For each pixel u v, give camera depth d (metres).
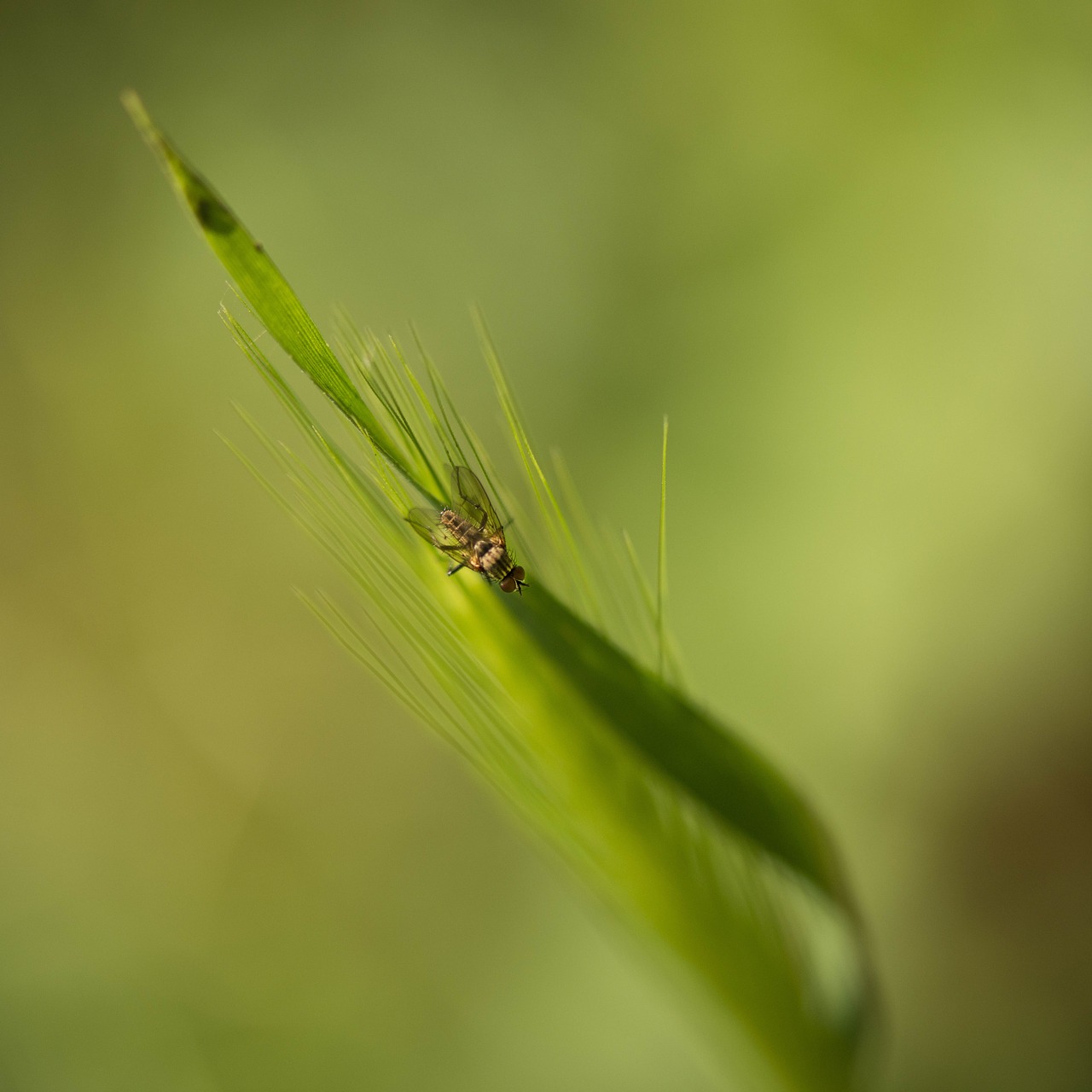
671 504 0.55
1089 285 0.52
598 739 0.30
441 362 0.57
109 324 0.60
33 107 0.60
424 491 0.29
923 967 0.50
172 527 0.62
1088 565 0.51
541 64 0.59
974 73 0.54
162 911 0.59
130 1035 0.55
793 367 0.55
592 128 0.59
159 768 0.63
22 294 0.61
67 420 0.62
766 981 0.31
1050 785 0.51
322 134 0.59
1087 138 0.52
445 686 0.30
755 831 0.31
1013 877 0.51
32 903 0.58
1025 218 0.53
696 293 0.57
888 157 0.55
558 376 0.57
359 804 0.61
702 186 0.57
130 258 0.60
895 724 0.52
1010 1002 0.49
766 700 0.53
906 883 0.51
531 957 0.54
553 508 0.30
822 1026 0.31
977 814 0.51
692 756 0.30
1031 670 0.51
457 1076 0.53
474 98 0.59
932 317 0.54
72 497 0.63
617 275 0.58
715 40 0.58
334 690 0.63
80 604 0.64
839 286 0.55
